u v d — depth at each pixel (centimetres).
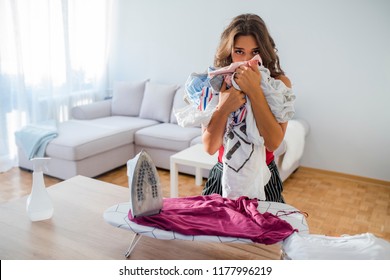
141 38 420
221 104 101
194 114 107
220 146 113
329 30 320
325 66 329
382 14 298
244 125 107
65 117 394
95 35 415
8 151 331
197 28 380
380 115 316
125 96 406
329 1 314
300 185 317
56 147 292
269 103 100
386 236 229
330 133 340
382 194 303
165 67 413
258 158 109
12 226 124
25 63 336
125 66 442
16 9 313
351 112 327
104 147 312
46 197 130
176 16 390
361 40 310
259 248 108
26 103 340
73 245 110
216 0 362
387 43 301
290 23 334
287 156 279
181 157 246
